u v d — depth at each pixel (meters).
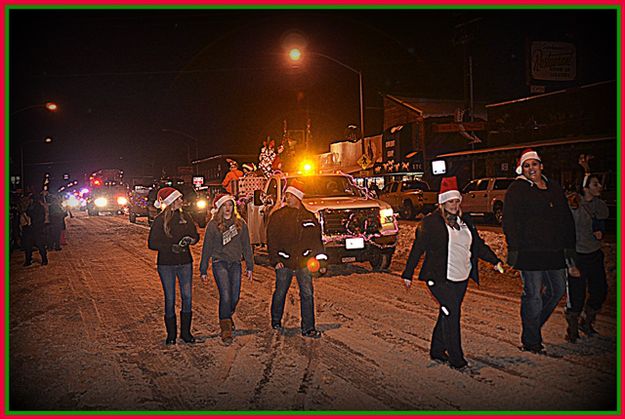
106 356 7.38
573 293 7.20
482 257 6.63
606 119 27.56
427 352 7.13
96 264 16.75
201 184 32.41
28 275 14.73
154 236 7.78
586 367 6.41
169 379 6.45
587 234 7.27
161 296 11.48
